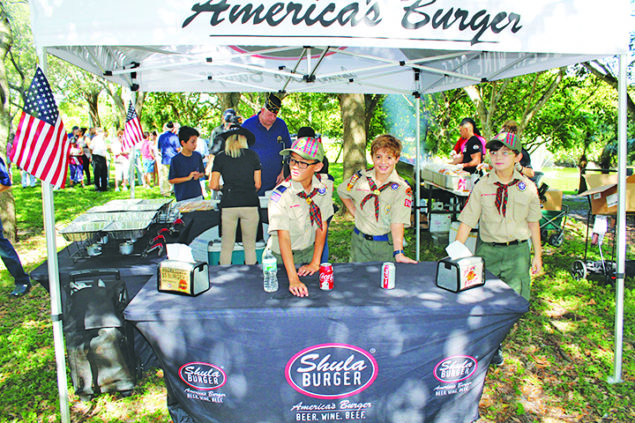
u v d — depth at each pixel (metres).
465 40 2.64
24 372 3.34
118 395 3.01
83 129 14.38
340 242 6.87
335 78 5.32
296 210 2.77
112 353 2.87
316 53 4.93
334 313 2.25
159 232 3.94
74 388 2.91
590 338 3.80
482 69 4.54
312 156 2.54
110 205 4.16
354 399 2.39
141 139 6.12
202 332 2.27
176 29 2.41
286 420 2.40
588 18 2.77
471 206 3.29
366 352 2.32
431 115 16.36
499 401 2.95
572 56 3.54
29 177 12.82
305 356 2.30
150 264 3.17
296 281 2.52
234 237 4.02
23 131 2.42
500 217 3.20
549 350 3.61
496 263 3.29
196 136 5.20
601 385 3.14
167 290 2.47
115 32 2.37
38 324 4.14
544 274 5.46
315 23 2.51
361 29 2.54
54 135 2.50
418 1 2.56
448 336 2.33
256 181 4.00
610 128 15.00
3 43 6.57
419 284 2.62
